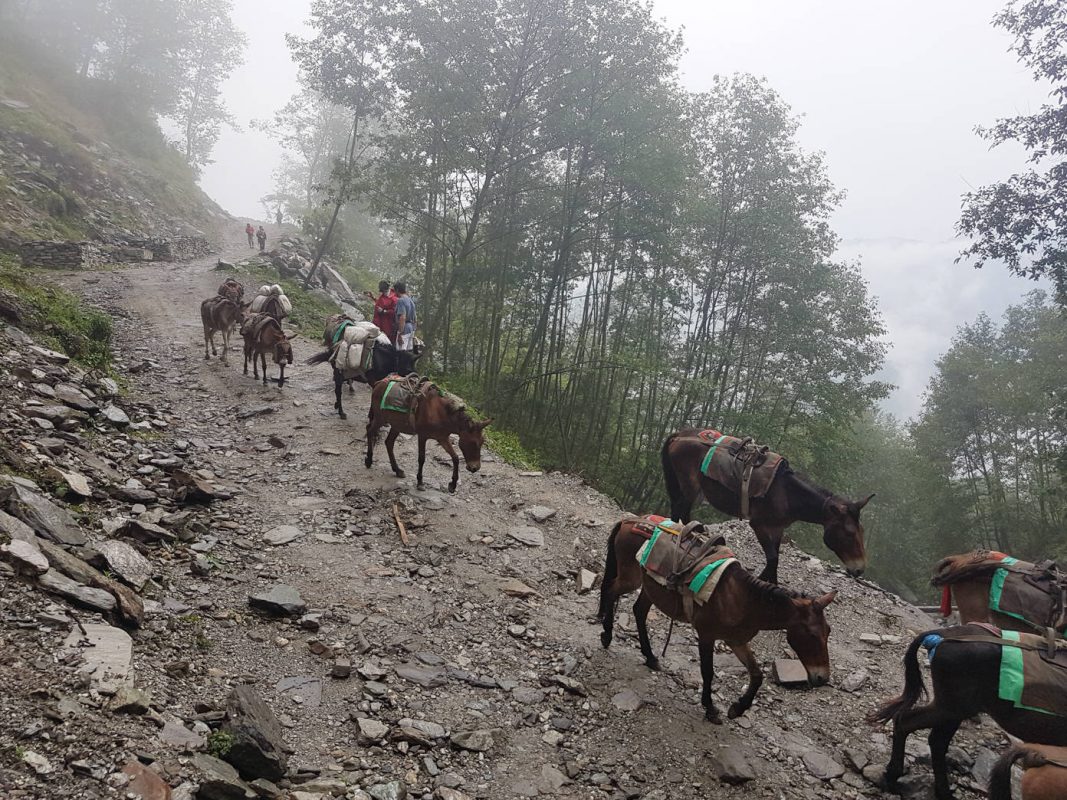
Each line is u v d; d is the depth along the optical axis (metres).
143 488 7.78
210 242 42.03
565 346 25.62
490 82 20.59
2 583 4.60
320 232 38.97
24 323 11.88
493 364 22.52
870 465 42.00
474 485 10.60
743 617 5.24
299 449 10.77
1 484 5.91
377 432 10.37
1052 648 4.53
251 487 9.09
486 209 22.88
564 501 10.67
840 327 24.80
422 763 4.66
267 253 31.61
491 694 5.70
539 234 22.77
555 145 20.62
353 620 6.31
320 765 4.39
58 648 4.26
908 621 8.46
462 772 4.68
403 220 23.06
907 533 41.94
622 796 4.78
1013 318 35.72
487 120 19.83
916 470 36.41
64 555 5.25
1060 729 4.31
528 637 6.76
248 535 7.62
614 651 6.75
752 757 5.38
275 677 5.24
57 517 5.87
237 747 3.97
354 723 4.94
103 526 6.43
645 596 6.27
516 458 14.31
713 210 22.67
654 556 5.85
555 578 8.22
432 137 21.05
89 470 7.62
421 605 6.88
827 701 6.48
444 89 20.33
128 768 3.52
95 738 3.65
